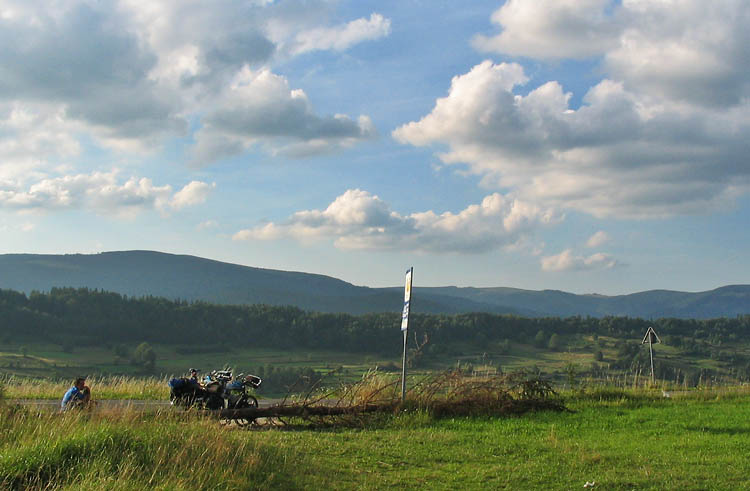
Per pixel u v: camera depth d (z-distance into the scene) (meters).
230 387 17.03
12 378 21.66
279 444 12.51
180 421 12.26
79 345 127.62
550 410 18.50
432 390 18.30
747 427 16.08
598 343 110.31
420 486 10.16
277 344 128.75
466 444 13.54
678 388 25.05
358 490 9.75
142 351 114.38
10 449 9.20
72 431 10.16
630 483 10.35
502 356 100.06
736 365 83.25
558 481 10.58
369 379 18.92
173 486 8.32
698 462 11.91
